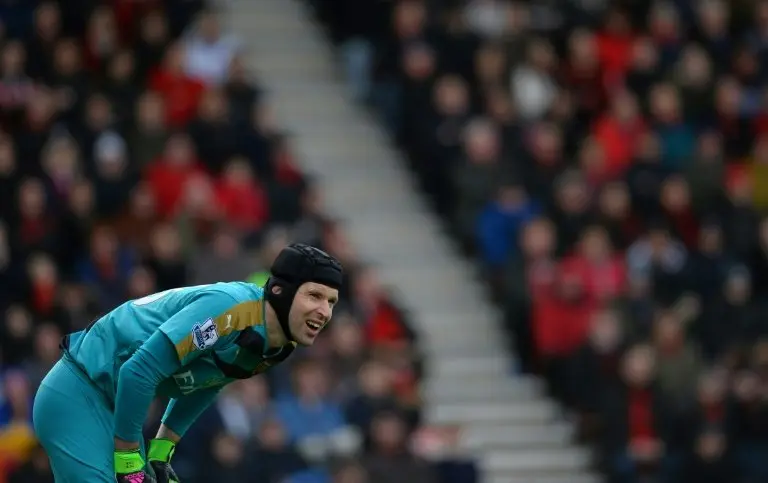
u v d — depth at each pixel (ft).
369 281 180.55
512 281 187.93
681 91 222.28
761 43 239.50
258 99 205.98
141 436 85.05
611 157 208.74
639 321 182.91
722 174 207.00
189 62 206.80
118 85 198.18
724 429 177.06
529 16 228.63
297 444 162.61
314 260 80.79
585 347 181.57
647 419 177.27
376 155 210.38
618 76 224.12
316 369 165.78
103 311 163.84
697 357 182.60
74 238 175.32
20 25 197.26
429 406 181.98
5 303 163.53
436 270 196.65
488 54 214.48
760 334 191.11
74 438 83.10
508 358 188.55
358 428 163.12
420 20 215.92
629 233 196.75
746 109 227.81
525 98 214.90
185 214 178.81
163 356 79.46
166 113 199.52
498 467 178.09
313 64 223.51
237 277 172.45
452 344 189.37
